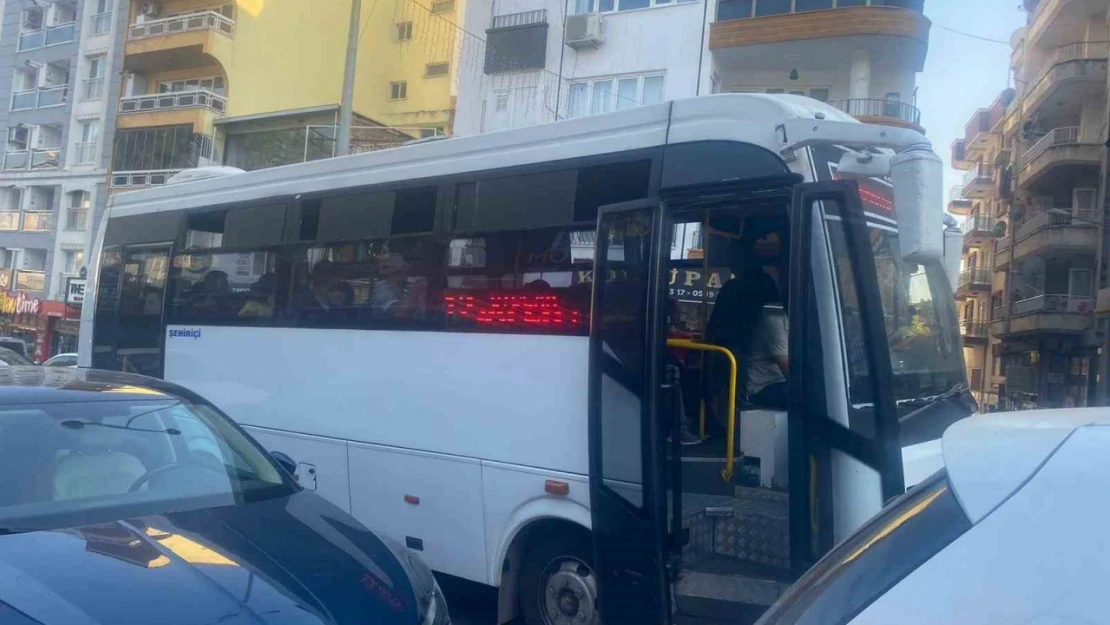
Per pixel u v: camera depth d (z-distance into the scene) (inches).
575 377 216.7
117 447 181.9
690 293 264.1
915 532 77.4
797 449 179.5
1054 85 1310.3
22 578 133.9
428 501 244.5
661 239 201.2
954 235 240.5
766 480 222.5
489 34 1141.1
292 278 291.6
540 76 1102.4
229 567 147.0
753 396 230.5
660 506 195.0
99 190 1499.8
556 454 218.2
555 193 227.5
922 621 70.0
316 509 185.3
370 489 259.0
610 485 204.1
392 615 146.3
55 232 1544.0
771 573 203.0
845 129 190.4
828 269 181.6
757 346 238.5
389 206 266.5
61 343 1537.9
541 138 234.4
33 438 174.4
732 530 212.4
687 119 208.2
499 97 1132.5
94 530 153.9
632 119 217.9
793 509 179.3
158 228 357.1
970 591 69.1
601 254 211.2
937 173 168.7
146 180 1400.1
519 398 226.8
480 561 232.8
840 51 1002.1
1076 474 69.9
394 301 259.1
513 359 229.3
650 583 196.4
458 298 243.1
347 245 276.2
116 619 126.6
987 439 81.0
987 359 1801.2
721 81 1069.8
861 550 83.5
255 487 188.7
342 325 272.2
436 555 242.8
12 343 1256.8
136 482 175.9
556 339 221.1
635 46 1051.9
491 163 242.5
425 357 248.5
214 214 329.7
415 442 248.4
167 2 1470.2
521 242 232.1
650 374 198.1
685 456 230.5
